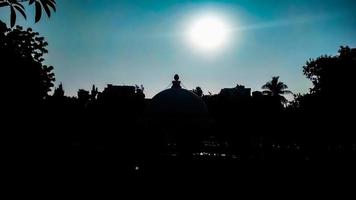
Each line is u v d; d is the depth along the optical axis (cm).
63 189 1189
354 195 1362
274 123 4703
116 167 1550
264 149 3841
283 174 1605
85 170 1440
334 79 4025
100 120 3528
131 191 1318
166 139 2509
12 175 1197
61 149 1812
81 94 4006
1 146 1288
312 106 4219
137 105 3941
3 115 1296
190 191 1394
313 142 4262
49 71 1717
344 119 3959
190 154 2067
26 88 1424
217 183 1490
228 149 3806
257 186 1471
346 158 2025
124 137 2791
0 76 1288
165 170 1617
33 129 1530
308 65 4338
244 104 4725
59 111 2067
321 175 1591
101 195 1209
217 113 4656
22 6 309
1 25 1292
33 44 1578
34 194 1084
